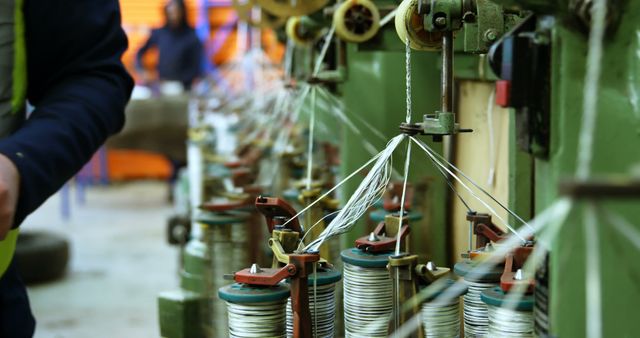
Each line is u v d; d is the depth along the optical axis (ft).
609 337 3.55
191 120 19.85
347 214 4.91
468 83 8.15
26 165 4.00
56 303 15.39
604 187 2.43
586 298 3.55
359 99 8.71
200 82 24.57
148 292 16.07
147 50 26.89
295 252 4.71
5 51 4.58
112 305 15.15
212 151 13.35
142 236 22.12
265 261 8.27
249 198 7.91
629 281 3.52
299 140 11.05
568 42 3.53
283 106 10.91
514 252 4.54
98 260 19.12
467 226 7.86
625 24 3.50
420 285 4.58
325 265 5.21
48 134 4.24
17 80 4.67
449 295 4.42
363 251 5.16
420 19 4.93
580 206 3.38
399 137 4.67
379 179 5.28
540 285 3.83
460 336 5.20
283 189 9.87
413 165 7.72
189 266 8.08
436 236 8.21
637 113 3.52
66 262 17.62
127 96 5.08
